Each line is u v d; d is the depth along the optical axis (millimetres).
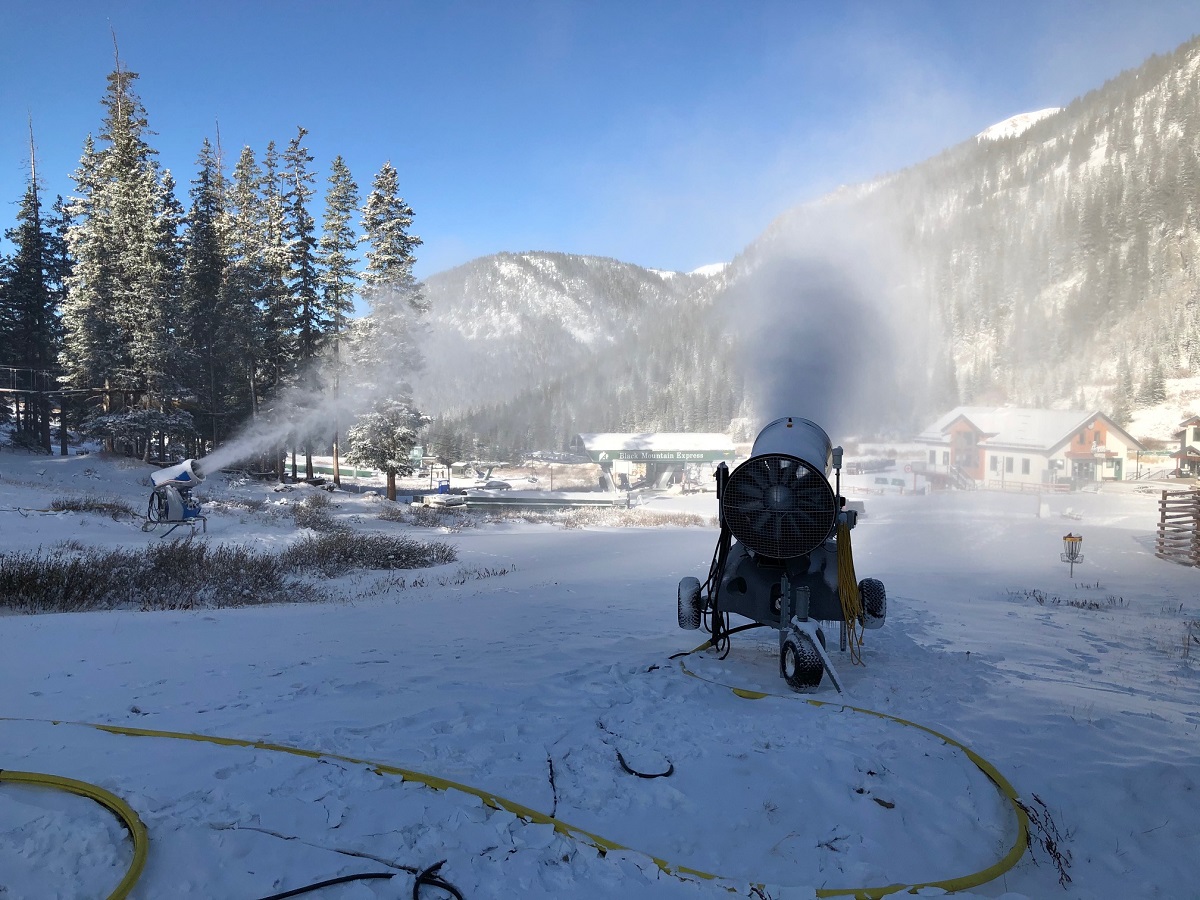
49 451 57688
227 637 9422
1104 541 29047
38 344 57219
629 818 4164
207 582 15242
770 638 9586
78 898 3008
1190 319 137125
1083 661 8859
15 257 56375
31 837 3395
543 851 3625
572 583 16719
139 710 5754
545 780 4492
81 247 45000
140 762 4406
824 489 7512
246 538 24438
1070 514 39219
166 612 11711
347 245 51531
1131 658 9203
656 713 5988
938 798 4602
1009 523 36344
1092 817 4527
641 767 4809
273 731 5152
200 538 23562
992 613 12641
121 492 37375
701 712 6090
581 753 4984
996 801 4645
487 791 4242
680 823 4141
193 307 50562
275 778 4191
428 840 3596
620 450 75625
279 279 49500
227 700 6129
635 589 15328
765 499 7641
